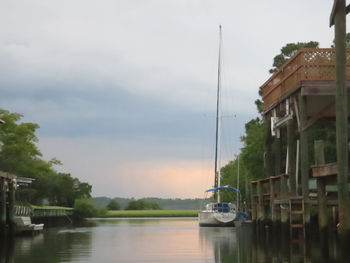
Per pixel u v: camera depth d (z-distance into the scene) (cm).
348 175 1709
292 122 2719
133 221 8775
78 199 8525
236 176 6950
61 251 2238
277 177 2825
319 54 2466
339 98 1750
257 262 1727
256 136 5091
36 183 7650
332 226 2748
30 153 6034
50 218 5694
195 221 8975
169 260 1859
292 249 2108
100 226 5941
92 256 2014
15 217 3503
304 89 2444
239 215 5344
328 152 3525
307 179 2391
